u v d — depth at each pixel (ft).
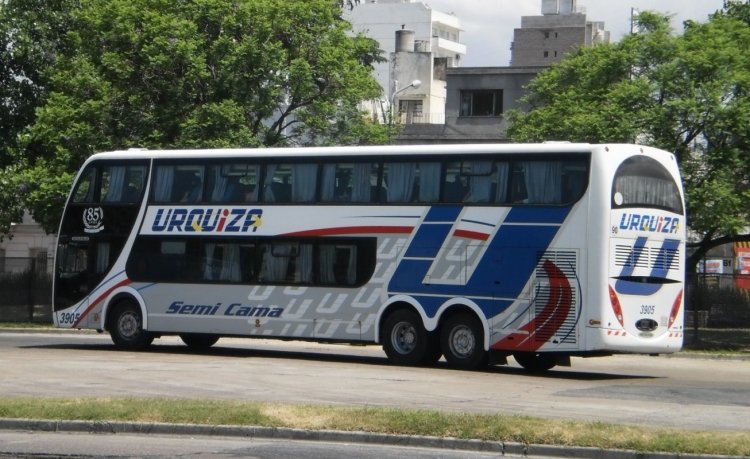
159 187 113.91
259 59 161.27
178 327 111.34
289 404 63.10
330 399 70.90
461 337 97.60
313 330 104.22
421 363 100.53
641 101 148.56
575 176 93.56
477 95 247.91
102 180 117.29
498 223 96.17
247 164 109.19
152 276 112.98
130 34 163.73
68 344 127.95
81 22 170.81
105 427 58.03
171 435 57.36
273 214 106.93
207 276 109.91
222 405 61.72
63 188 163.12
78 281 117.19
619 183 92.94
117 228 115.55
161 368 90.74
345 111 169.17
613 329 91.86
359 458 51.11
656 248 94.53
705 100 143.02
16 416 59.31
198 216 111.04
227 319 108.58
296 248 105.60
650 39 152.76
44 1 189.88
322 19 171.22
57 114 164.55
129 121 165.07
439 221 98.89
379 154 102.37
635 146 94.58
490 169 97.25
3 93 188.55
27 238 241.96
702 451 50.39
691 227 145.89
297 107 168.55
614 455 51.24
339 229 103.45
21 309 184.03
